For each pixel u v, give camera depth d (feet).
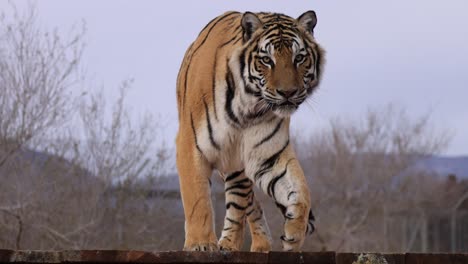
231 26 50.80
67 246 122.11
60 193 125.29
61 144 128.36
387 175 214.90
